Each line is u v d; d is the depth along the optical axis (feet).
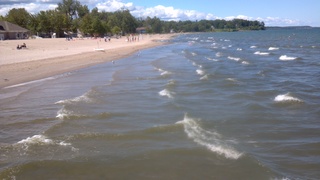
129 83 81.41
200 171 32.27
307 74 91.66
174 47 238.27
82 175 32.07
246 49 204.03
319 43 248.73
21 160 35.42
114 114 53.36
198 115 52.29
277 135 42.83
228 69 104.94
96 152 37.52
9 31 302.86
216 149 37.50
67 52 173.27
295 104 57.93
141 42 315.78
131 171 32.78
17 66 114.01
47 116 52.54
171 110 55.77
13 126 47.91
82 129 45.96
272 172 31.50
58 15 386.11
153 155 36.35
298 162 34.27
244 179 30.48
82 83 82.48
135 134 43.39
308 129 44.93
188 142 40.09
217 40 369.91
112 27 523.70
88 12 479.41
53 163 34.47
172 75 92.79
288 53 163.22
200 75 92.17
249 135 42.88
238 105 58.49
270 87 73.77
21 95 68.95
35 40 292.40
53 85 80.38
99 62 132.05
